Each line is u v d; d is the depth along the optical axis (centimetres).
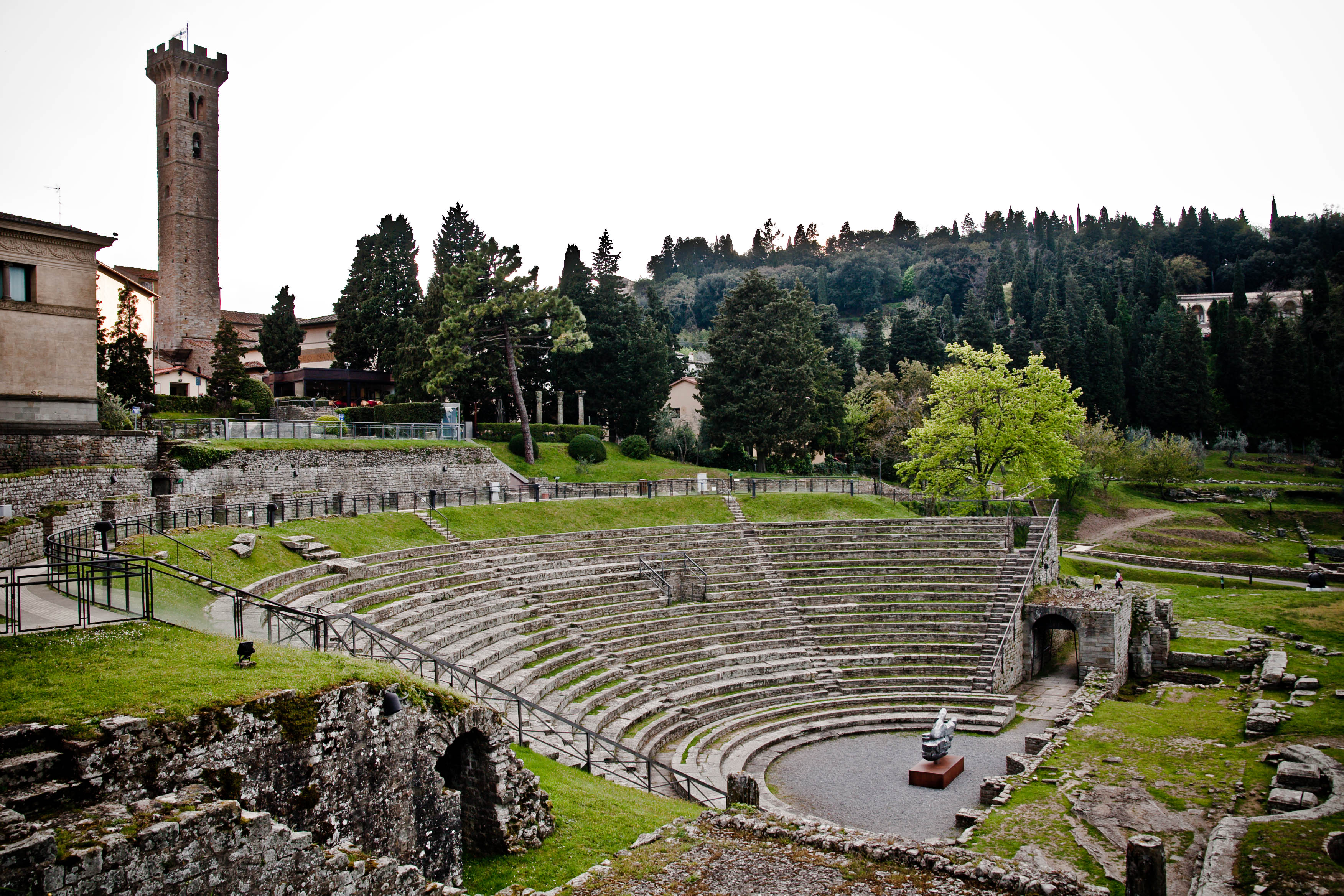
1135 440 11138
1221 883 1806
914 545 5166
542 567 4241
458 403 7431
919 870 1623
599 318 8569
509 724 2491
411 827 1719
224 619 2252
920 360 12144
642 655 3672
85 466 3669
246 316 11569
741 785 2067
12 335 3556
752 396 8150
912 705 3812
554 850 1898
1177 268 19362
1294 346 12319
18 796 1217
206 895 1189
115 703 1445
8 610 1827
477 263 7000
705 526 5322
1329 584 6638
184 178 10112
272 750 1500
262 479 4606
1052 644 5112
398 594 3269
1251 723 3002
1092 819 2267
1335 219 18925
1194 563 7444
